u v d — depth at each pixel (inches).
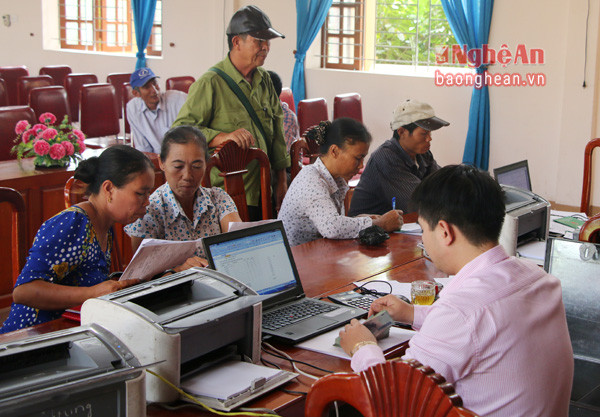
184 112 128.3
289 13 270.7
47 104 217.2
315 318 72.3
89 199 77.8
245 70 130.6
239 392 54.9
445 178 52.6
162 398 54.5
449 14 231.0
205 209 94.3
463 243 52.3
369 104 258.8
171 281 62.6
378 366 41.8
